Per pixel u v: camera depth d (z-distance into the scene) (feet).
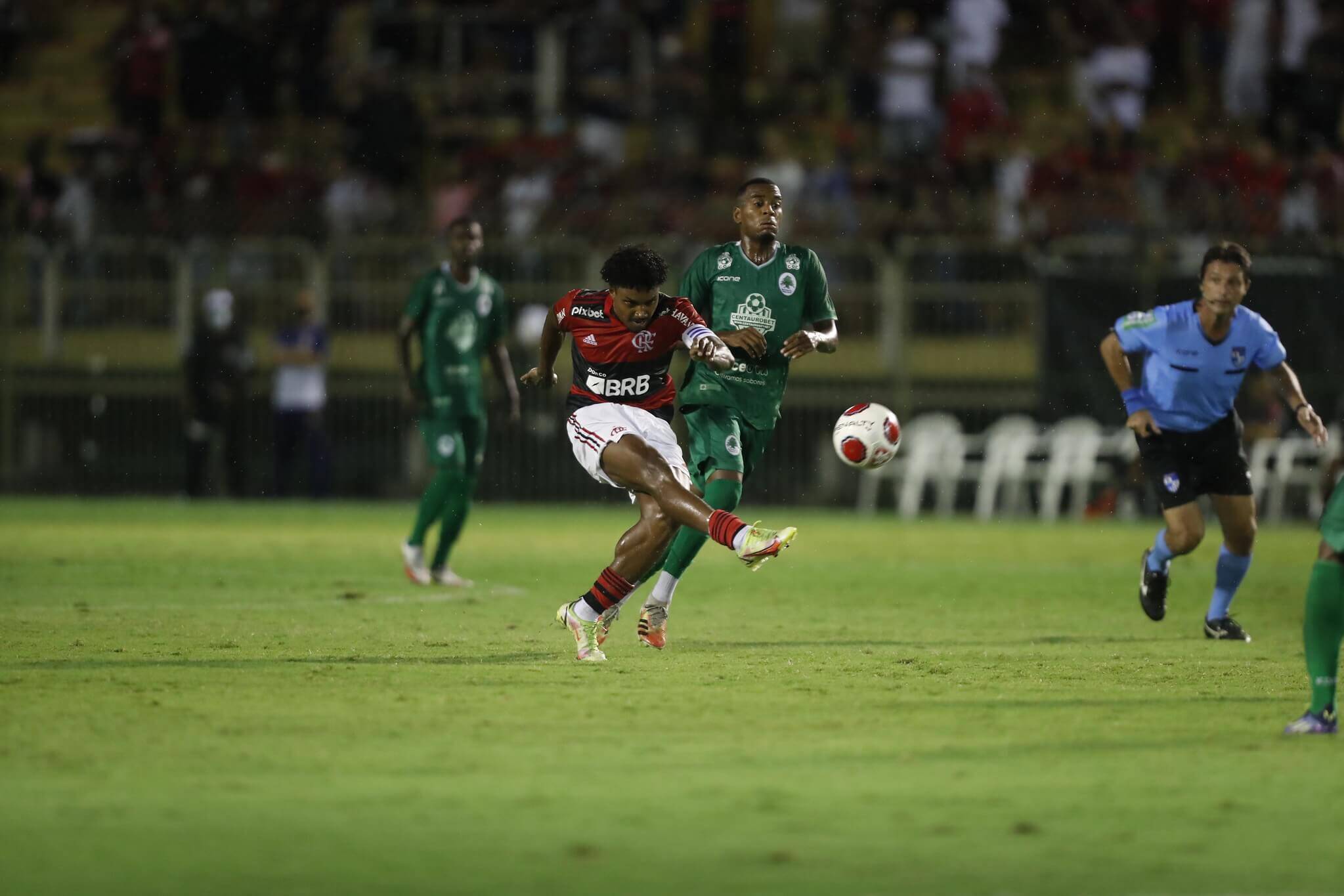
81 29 368.48
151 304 280.10
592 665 92.53
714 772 61.62
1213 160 300.40
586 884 46.88
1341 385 256.93
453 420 145.89
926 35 327.26
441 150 327.88
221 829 52.85
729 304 110.83
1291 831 53.16
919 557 188.85
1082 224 282.97
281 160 318.45
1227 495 111.96
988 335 268.00
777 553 84.99
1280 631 120.47
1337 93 321.32
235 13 332.19
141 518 233.35
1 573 151.94
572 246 271.49
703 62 328.08
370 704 76.84
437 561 147.43
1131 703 79.51
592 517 250.16
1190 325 110.63
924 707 77.51
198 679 85.15
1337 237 281.95
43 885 46.65
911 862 49.29
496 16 336.29
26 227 304.71
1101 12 333.83
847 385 271.08
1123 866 48.88
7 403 283.79
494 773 61.21
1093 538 222.89
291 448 270.87
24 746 65.92
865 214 290.35
